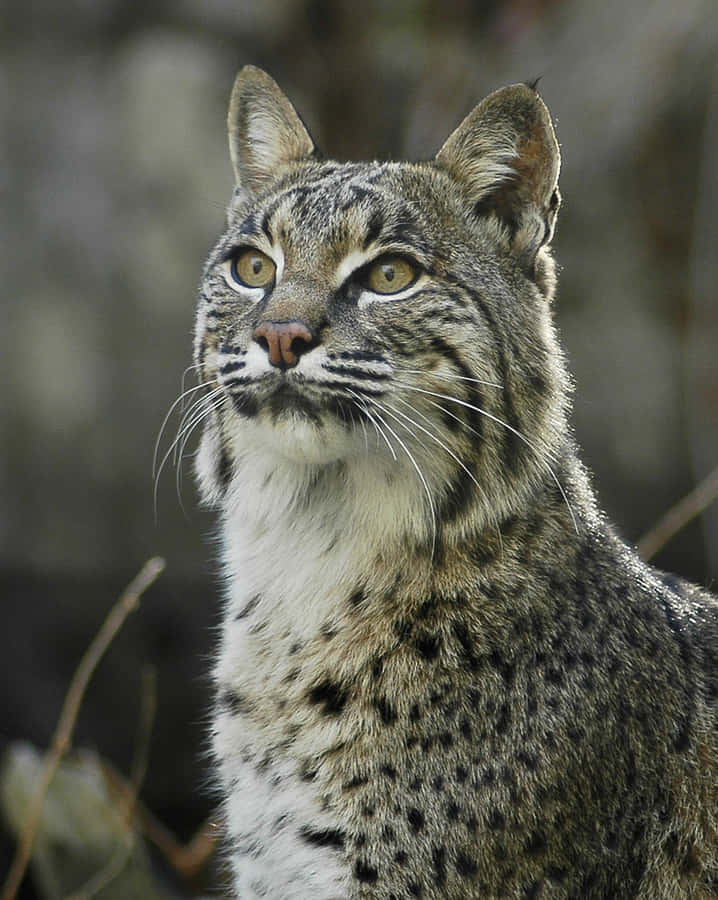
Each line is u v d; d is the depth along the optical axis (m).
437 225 9.02
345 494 8.82
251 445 9.14
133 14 21.05
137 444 20.02
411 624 8.56
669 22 20.12
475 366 8.72
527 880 8.08
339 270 8.84
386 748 8.28
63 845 13.11
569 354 20.88
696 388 20.58
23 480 19.89
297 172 9.88
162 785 20.50
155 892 13.05
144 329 20.23
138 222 20.44
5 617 20.02
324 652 8.65
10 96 20.42
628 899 8.36
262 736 8.70
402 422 8.62
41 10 20.67
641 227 20.95
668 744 8.50
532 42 20.86
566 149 20.61
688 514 12.08
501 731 8.21
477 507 8.70
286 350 8.42
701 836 8.55
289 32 21.25
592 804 8.20
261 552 9.19
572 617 8.52
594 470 20.62
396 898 8.12
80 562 20.00
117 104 20.69
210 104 20.89
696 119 20.64
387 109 21.12
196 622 20.33
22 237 20.16
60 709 20.14
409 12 21.16
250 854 8.70
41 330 20.00
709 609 9.38
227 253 9.38
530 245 9.23
